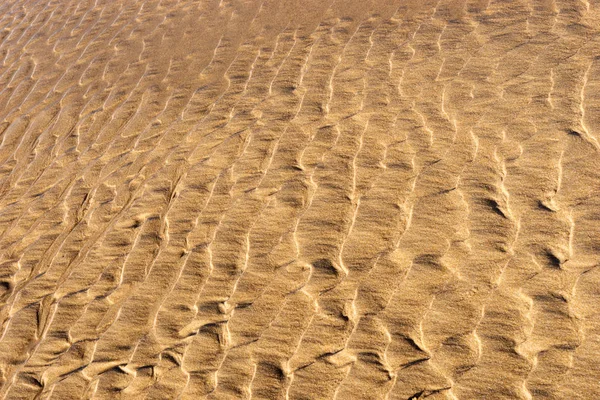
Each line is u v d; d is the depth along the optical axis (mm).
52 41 7449
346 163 3871
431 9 5242
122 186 4539
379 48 4945
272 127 4453
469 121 3805
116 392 3086
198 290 3430
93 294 3701
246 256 3516
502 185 3285
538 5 4711
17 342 3598
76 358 3350
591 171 3121
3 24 8445
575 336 2506
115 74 6203
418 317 2859
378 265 3166
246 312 3203
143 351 3230
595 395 2312
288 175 3951
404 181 3574
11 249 4395
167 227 3943
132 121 5293
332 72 4875
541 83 3854
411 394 2590
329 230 3459
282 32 5820
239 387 2883
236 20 6406
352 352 2838
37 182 5047
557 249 2852
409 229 3279
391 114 4141
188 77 5648
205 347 3117
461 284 2912
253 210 3793
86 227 4293
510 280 2826
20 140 5750
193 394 2932
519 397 2424
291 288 3236
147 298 3514
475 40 4566
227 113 4848
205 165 4340
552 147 3355
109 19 7508
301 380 2814
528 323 2633
